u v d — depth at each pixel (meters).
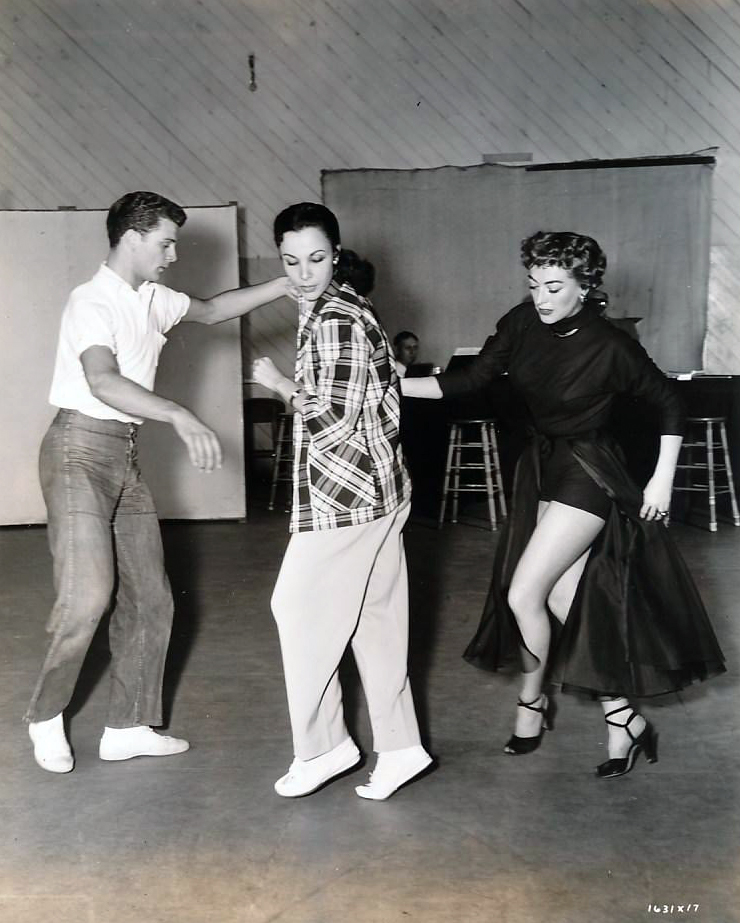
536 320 2.93
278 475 8.37
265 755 3.23
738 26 8.20
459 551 6.18
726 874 2.45
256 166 8.52
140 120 8.45
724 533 6.65
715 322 8.56
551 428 2.92
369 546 2.76
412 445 7.60
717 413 7.40
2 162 8.44
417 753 2.92
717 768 3.06
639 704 3.59
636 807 2.81
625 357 2.81
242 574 5.71
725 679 3.84
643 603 2.89
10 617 4.87
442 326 8.62
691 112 8.32
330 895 2.39
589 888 2.40
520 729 3.19
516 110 8.41
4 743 3.34
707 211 8.34
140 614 3.18
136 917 2.31
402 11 8.34
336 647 2.81
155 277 3.04
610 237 8.42
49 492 2.97
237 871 2.50
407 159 8.50
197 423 2.73
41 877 2.49
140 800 2.91
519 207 8.45
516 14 8.32
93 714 3.60
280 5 8.35
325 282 2.66
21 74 8.35
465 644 4.37
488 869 2.49
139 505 3.14
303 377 2.72
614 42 8.30
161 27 8.36
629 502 2.88
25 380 7.01
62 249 6.90
